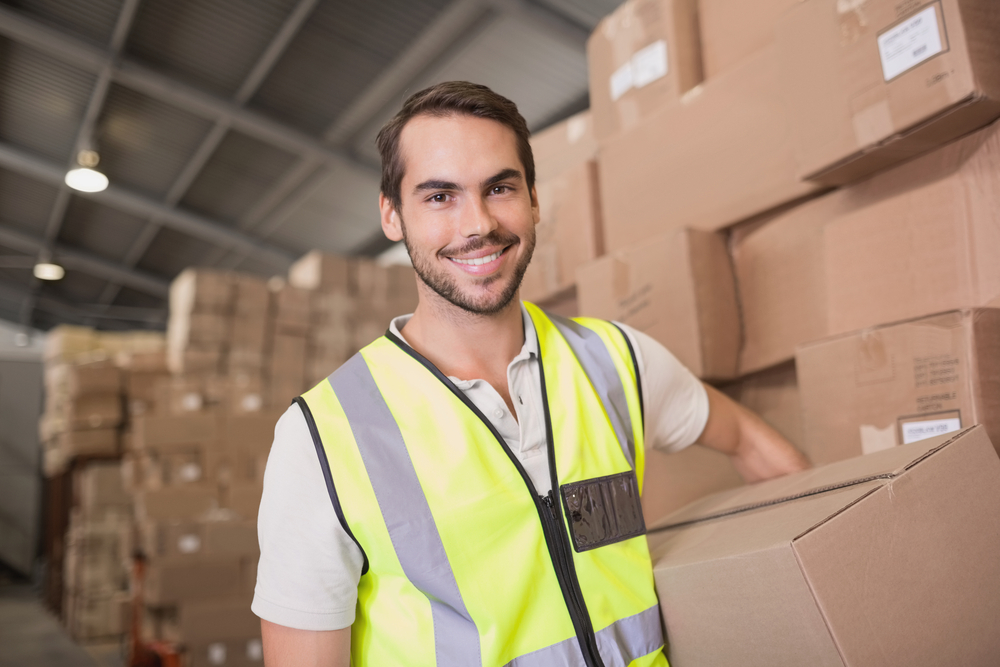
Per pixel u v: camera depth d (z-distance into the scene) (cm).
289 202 730
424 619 85
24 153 720
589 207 167
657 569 94
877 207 115
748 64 133
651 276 144
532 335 101
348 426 89
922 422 102
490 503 87
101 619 539
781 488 101
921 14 99
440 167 92
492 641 82
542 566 88
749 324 140
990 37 96
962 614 79
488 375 99
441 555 85
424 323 99
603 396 101
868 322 115
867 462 92
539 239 181
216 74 573
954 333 99
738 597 81
